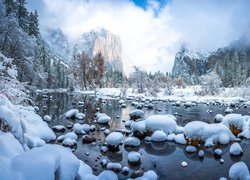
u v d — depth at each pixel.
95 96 44.41
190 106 30.17
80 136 13.74
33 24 46.16
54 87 66.69
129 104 31.61
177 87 66.62
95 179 7.33
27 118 12.31
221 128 12.92
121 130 15.22
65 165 6.66
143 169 9.28
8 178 5.12
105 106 28.64
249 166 9.64
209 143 12.09
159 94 51.00
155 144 12.60
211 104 32.91
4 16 28.02
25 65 28.80
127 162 9.98
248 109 27.03
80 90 64.81
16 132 7.82
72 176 6.67
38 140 10.33
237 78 69.75
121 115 21.92
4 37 27.09
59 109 24.27
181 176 8.70
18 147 6.77
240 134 13.88
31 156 5.91
